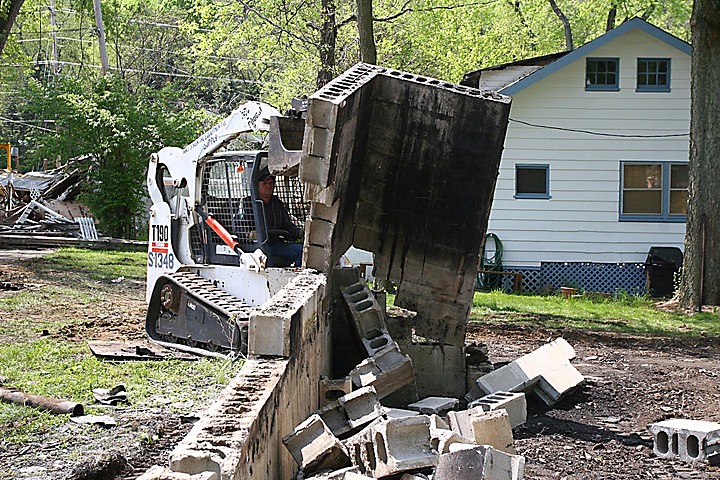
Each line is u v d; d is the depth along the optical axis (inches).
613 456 307.9
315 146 327.3
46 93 1347.2
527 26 1898.4
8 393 339.6
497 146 407.2
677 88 1035.9
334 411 271.0
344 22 1146.7
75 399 350.6
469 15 1481.3
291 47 1229.7
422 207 422.6
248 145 503.8
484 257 1053.8
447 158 413.4
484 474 180.1
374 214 430.3
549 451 313.3
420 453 208.7
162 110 1382.9
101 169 1328.7
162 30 2701.8
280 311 239.9
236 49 1349.7
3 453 277.9
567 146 1045.8
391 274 429.7
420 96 406.6
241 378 205.6
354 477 191.6
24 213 1470.2
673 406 390.3
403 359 348.8
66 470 263.1
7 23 1058.7
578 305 835.4
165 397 358.6
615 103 1040.8
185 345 467.2
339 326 399.5
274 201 468.8
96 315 590.2
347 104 337.7
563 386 388.5
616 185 1045.2
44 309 613.3
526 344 577.3
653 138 1041.5
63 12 2682.1
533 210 1049.5
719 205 780.6
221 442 156.9
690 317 743.7
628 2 1699.1
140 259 1056.2
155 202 495.2
